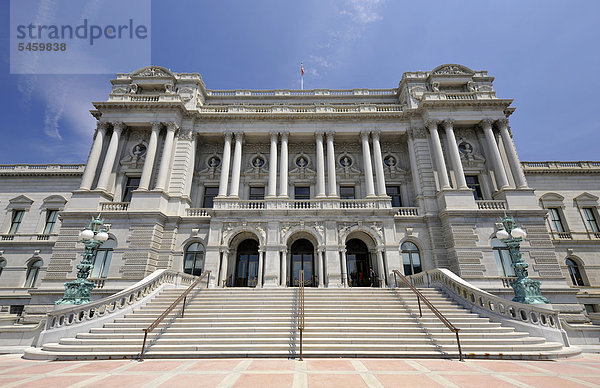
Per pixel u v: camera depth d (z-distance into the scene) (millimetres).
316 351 11805
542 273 24016
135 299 16750
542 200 34219
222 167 29641
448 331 13805
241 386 7637
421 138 30297
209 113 31172
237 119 31562
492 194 28156
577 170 35062
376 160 30047
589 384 7949
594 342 15008
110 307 15359
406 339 12859
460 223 25391
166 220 26703
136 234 25125
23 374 9047
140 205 26250
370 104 32812
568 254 31797
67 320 13859
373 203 26906
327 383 7930
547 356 11852
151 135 29062
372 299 18094
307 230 25484
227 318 14883
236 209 26031
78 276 16391
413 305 17109
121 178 29234
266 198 27109
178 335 13062
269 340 12656
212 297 18156
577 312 22594
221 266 24906
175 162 29234
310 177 31375
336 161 32344
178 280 21562
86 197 26531
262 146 33062
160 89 33438
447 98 31078
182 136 30297
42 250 34062
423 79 33344
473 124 30391
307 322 14633
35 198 36844
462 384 7898
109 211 25500
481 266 23969
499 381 8203
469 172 29281
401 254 26594
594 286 30359
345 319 14945
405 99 33500
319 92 36375
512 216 25609
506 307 15344
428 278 21266
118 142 29312
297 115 31141
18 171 37438
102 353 11633
